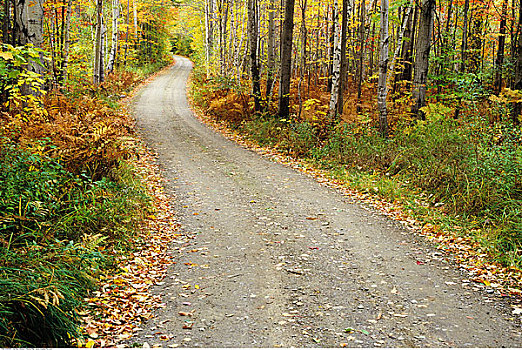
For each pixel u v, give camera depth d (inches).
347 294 194.2
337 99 586.9
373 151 441.1
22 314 135.3
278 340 155.8
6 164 219.8
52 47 692.1
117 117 414.0
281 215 309.9
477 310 179.0
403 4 630.5
